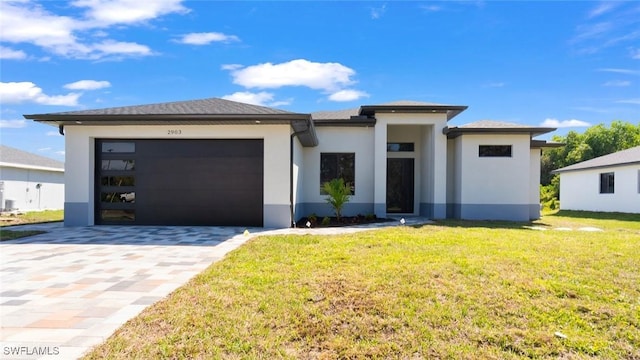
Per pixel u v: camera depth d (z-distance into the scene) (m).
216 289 4.14
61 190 21.78
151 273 5.05
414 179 14.80
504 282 4.30
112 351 2.75
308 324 3.27
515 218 12.67
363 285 4.17
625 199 17.36
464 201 12.81
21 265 5.53
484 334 3.11
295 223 11.05
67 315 3.47
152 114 9.45
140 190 10.47
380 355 2.81
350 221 11.95
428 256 5.65
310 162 13.53
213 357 2.71
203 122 9.88
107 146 10.56
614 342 3.03
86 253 6.46
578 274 4.67
